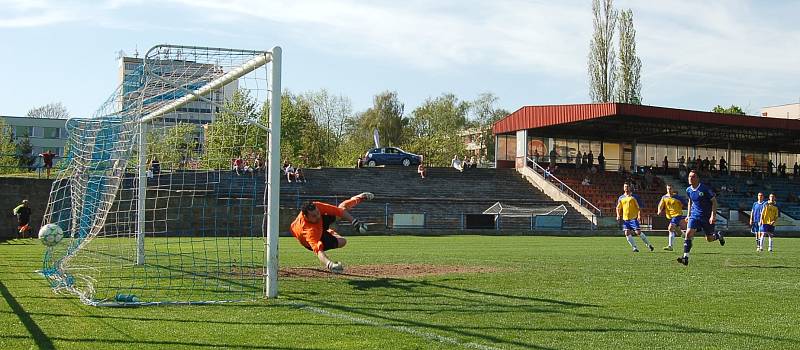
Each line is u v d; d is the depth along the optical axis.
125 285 10.41
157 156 15.09
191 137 14.76
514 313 8.06
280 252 17.98
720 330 7.19
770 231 21.19
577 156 46.97
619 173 47.25
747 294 9.95
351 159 66.69
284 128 58.34
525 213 36.53
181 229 26.56
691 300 9.27
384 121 78.88
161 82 10.04
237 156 15.65
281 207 32.16
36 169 33.56
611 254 18.27
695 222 14.32
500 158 49.12
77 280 10.96
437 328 7.11
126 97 11.14
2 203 28.92
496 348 6.21
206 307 8.36
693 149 54.03
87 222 12.77
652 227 35.66
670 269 13.68
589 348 6.29
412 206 37.34
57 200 16.00
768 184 49.97
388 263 14.49
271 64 9.43
